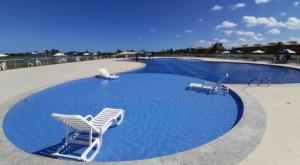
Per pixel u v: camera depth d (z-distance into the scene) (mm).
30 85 10617
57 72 16391
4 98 8016
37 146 4746
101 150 4461
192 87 10945
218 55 38906
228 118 6391
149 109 7332
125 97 9062
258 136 4219
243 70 20719
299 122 5008
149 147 4648
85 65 23547
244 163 3318
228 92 9359
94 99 8750
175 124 5957
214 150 3680
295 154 3566
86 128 4207
